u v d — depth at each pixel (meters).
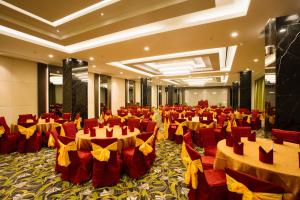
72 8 3.71
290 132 3.20
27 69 7.54
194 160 2.14
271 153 1.98
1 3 3.61
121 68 9.75
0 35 4.65
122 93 14.38
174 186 3.08
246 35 4.62
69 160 3.04
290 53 3.53
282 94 3.60
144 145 3.24
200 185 2.16
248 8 3.30
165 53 6.43
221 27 4.14
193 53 7.04
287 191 1.71
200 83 20.00
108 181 3.03
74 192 2.87
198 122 5.64
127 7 3.67
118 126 4.92
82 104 7.48
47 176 3.41
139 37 4.82
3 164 4.00
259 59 7.36
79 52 6.28
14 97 7.10
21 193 2.85
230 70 10.16
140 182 3.20
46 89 8.24
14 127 5.21
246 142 2.92
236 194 1.57
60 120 5.43
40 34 4.80
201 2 3.23
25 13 4.00
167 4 3.38
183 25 4.18
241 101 10.48
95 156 2.88
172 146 5.53
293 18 3.50
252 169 1.94
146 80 13.70
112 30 4.48
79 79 7.38
